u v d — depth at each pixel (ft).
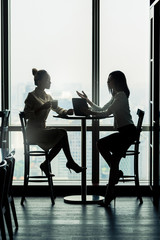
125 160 21.77
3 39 21.30
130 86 21.63
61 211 18.24
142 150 21.80
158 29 18.99
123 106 18.63
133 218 17.16
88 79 21.63
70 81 21.63
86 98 20.43
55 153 19.95
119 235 14.97
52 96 21.70
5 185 13.15
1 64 21.34
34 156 21.63
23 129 19.52
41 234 15.03
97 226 16.03
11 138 21.57
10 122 21.65
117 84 18.93
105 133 21.62
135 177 19.74
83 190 19.72
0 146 18.48
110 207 18.95
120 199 20.53
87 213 17.90
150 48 21.13
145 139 21.75
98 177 21.67
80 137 21.70
